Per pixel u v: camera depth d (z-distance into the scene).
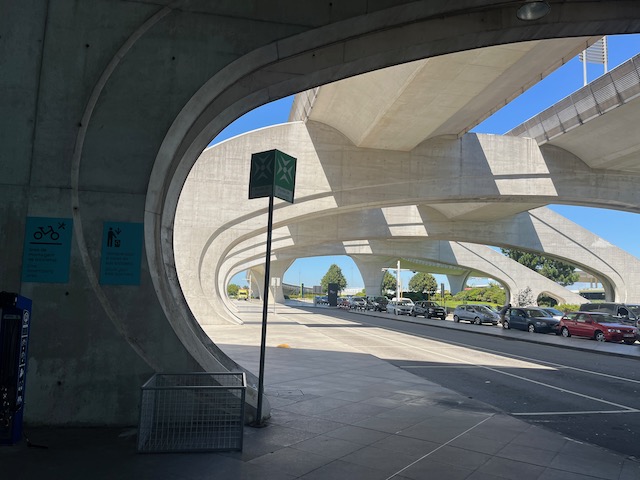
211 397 6.18
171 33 6.57
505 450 5.71
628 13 7.98
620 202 29.66
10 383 5.25
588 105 24.31
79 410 5.98
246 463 4.94
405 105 21.66
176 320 6.48
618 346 21.47
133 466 4.74
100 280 6.21
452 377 12.01
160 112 6.47
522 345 22.08
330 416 7.06
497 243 48.81
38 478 4.36
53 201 6.20
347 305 65.06
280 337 20.56
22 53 6.31
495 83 20.98
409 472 4.85
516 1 7.52
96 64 6.41
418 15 7.34
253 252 46.25
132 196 6.37
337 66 7.93
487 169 28.17
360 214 44.38
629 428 7.54
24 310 5.36
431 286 105.81
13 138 6.20
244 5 6.74
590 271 52.16
